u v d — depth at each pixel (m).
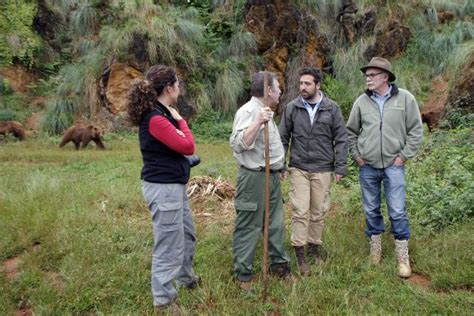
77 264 4.48
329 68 19.20
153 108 3.51
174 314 3.60
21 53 20.41
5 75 20.44
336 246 4.81
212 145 14.72
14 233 5.27
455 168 6.60
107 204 6.64
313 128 4.46
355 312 3.57
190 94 18.12
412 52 17.94
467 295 3.71
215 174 8.72
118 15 18.58
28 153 11.87
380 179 4.53
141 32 17.72
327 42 19.27
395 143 4.34
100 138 13.91
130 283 4.13
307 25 19.16
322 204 4.57
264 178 4.07
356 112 4.57
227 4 20.59
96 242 5.02
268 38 19.44
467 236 4.71
